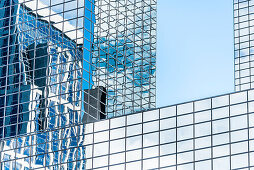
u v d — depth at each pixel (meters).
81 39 95.62
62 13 99.00
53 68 96.50
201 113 78.62
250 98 75.62
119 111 107.31
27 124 96.06
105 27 116.94
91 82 96.19
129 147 83.56
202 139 77.56
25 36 101.81
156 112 82.62
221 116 76.75
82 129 89.69
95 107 95.81
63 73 95.50
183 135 79.06
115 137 85.62
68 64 95.62
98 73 98.75
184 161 77.94
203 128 77.88
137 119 84.19
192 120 78.94
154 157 80.75
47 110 95.00
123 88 112.69
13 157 93.94
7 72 101.88
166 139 80.50
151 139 81.88
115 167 83.88
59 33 97.94
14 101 99.69
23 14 103.38
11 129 98.00
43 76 97.31
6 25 106.19
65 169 88.56
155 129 81.88
